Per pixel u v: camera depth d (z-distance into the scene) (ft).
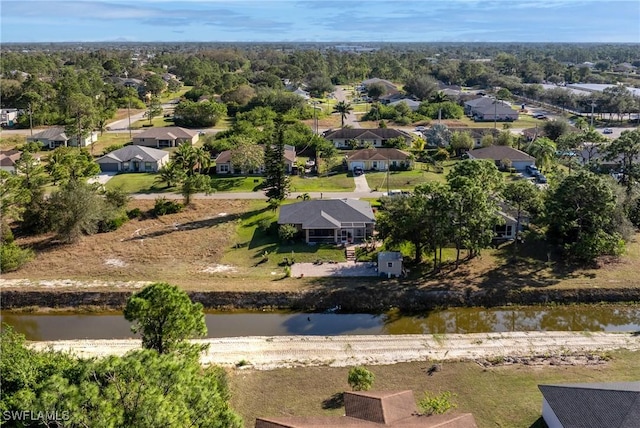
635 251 184.03
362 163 301.02
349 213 198.29
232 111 491.31
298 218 197.06
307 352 128.36
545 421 100.27
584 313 152.25
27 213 205.46
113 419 64.85
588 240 171.83
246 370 120.37
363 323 147.02
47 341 136.36
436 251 179.93
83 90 517.14
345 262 178.40
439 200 161.48
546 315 151.64
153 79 620.49
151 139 361.30
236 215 224.33
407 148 350.64
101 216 202.49
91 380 71.97
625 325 146.61
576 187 174.70
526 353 126.93
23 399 69.41
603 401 91.50
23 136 396.98
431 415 89.81
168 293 100.78
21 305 156.04
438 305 154.61
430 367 120.67
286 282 163.53
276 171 232.94
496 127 429.79
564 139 285.23
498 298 155.94
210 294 156.97
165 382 71.92
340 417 88.89
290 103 484.33
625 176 236.22
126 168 303.89
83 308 155.12
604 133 396.57
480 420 101.35
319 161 315.99
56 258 182.60
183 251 188.24
